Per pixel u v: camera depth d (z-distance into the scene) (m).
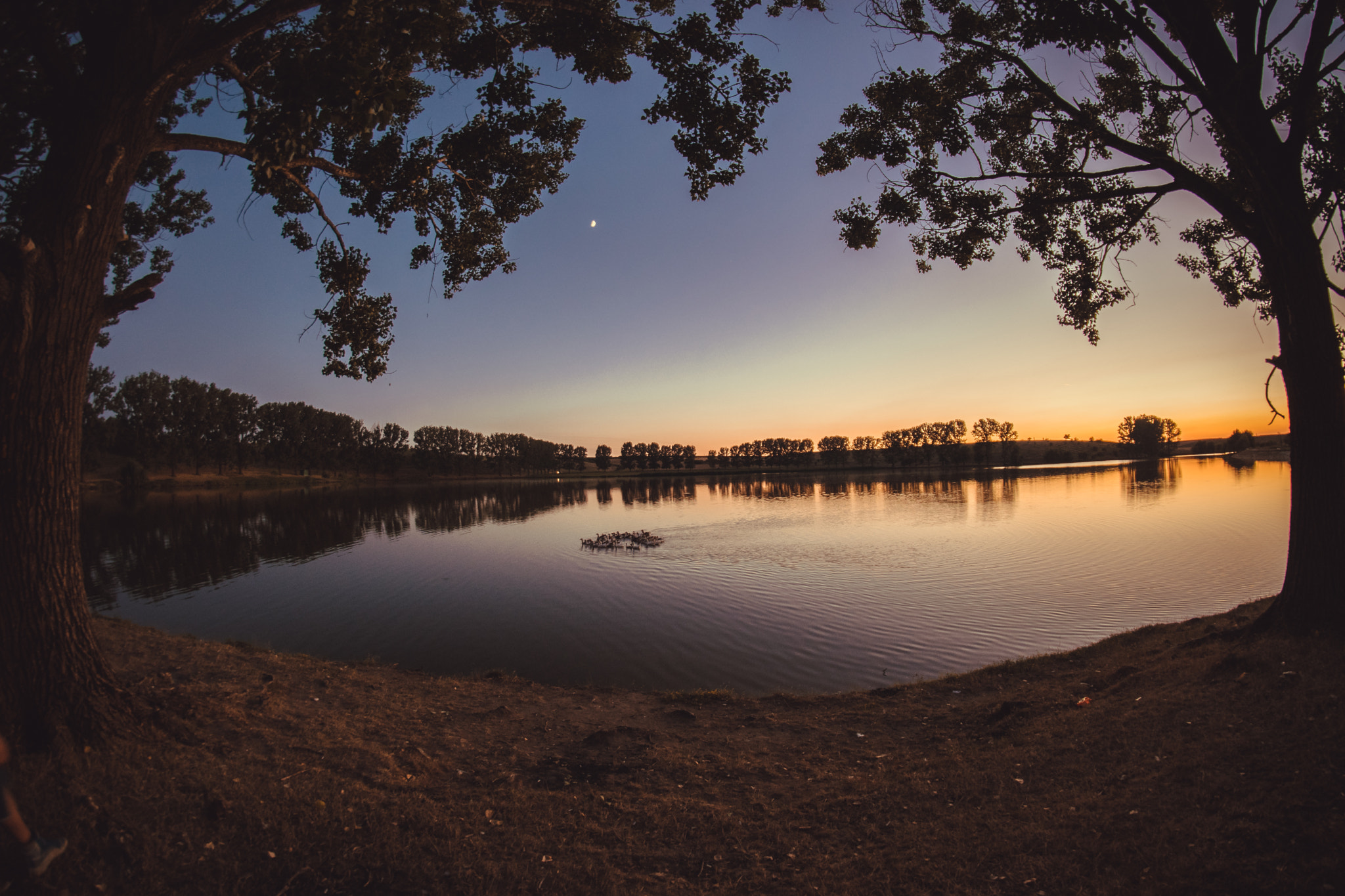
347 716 8.04
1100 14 8.23
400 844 4.79
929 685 10.69
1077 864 4.26
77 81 5.76
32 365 5.25
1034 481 84.56
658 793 6.43
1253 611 11.33
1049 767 5.95
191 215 13.23
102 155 5.54
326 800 5.34
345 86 5.44
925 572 25.09
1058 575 23.31
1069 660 11.23
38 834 3.94
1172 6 7.91
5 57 8.62
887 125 10.70
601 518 55.00
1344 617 7.31
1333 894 3.45
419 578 26.47
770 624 18.16
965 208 10.44
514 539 40.50
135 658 9.15
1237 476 78.94
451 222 10.20
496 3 7.85
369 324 10.19
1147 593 19.86
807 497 73.69
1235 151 8.07
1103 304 11.70
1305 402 7.80
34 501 5.24
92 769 4.91
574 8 7.65
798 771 7.11
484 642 16.73
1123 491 62.53
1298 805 4.25
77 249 5.47
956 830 5.07
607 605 21.05
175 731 6.01
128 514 55.62
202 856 4.36
